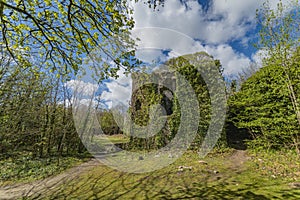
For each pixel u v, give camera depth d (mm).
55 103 7828
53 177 5129
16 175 5258
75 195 3627
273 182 3447
